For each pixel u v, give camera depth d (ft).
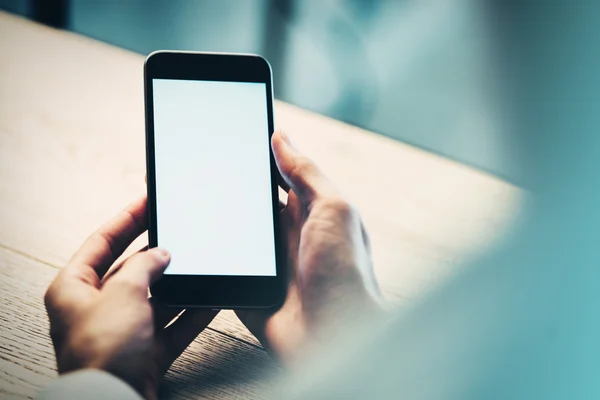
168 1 4.21
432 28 4.69
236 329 2.06
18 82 2.90
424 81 4.42
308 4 4.56
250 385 1.88
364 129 3.28
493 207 2.87
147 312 1.63
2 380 1.72
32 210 2.32
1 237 2.18
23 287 2.03
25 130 2.67
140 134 2.81
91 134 2.74
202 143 2.13
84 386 1.37
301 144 3.01
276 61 4.38
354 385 1.18
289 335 1.86
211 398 1.81
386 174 2.96
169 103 2.15
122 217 2.01
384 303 1.84
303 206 1.99
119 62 3.20
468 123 4.12
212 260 2.00
